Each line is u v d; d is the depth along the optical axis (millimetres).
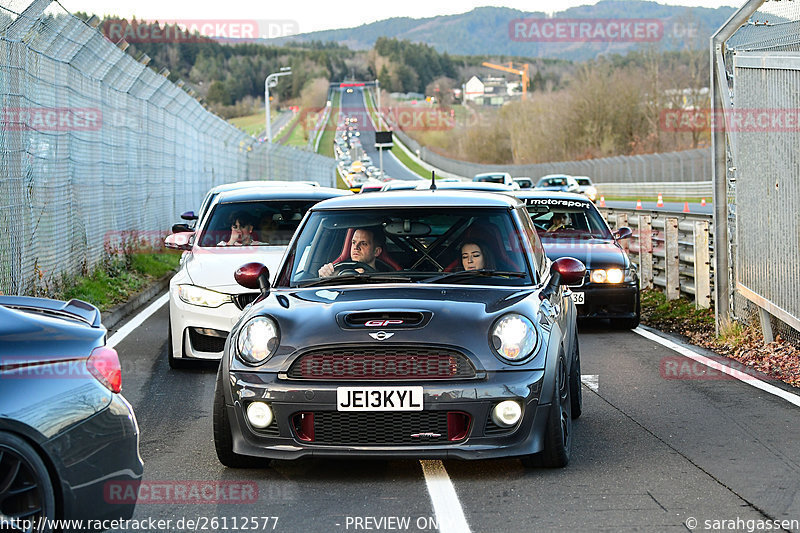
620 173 73500
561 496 5777
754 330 11633
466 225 7348
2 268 12531
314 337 6176
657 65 98312
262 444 6176
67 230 16109
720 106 12211
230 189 13273
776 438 7160
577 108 103062
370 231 7344
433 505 5645
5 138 12719
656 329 13594
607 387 9320
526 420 6105
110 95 19938
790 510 5434
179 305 10219
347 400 6027
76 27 16562
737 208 11703
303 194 12375
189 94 30359
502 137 143375
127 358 11188
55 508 4480
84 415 4566
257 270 7293
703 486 5941
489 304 6508
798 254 9820
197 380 9820
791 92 9898
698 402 8547
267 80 56219
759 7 11555
